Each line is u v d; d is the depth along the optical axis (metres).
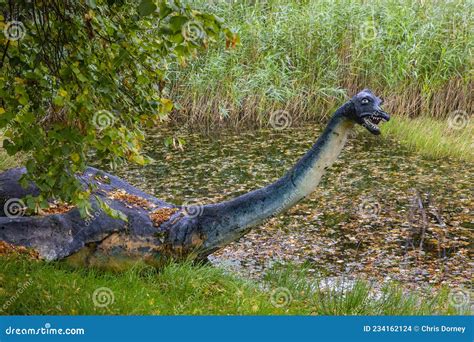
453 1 17.69
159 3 4.63
